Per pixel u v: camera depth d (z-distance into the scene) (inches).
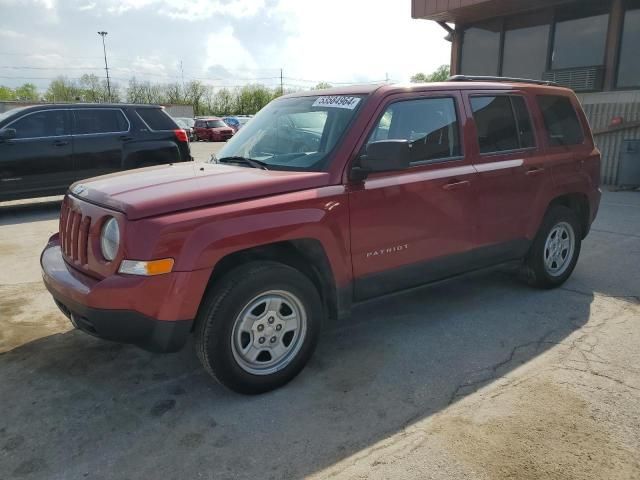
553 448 103.7
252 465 100.9
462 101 159.8
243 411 118.9
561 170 186.5
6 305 184.2
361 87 149.9
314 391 126.9
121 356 145.9
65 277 121.8
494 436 107.7
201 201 115.0
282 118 159.3
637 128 434.6
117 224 111.2
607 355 142.8
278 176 128.6
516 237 175.8
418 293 193.0
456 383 129.7
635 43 440.1
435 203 149.3
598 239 268.7
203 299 117.4
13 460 102.7
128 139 370.3
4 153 327.9
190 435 110.2
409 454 102.7
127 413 118.5
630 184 421.1
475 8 504.4
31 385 130.6
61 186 350.6
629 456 101.2
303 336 130.1
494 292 193.2
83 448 106.3
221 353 116.7
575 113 199.5
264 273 119.8
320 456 103.1
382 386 128.8
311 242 127.7
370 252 138.4
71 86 2738.7
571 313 172.9
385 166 125.7
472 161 159.8
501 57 547.5
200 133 1425.9
